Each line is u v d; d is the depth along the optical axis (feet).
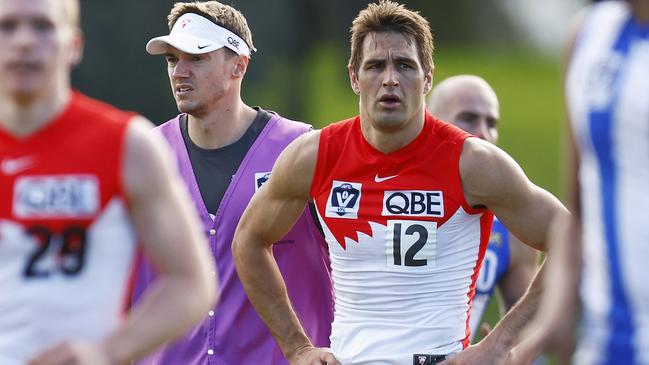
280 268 73.20
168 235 43.93
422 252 63.05
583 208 46.93
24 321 43.78
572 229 47.83
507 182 62.34
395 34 62.95
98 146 43.86
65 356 41.88
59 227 43.73
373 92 62.64
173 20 77.20
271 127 76.43
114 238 44.04
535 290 63.52
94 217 43.78
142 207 44.09
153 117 264.52
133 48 261.24
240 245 69.36
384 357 63.16
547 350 47.37
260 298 69.26
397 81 62.03
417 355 62.64
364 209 63.98
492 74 445.37
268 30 300.61
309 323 73.77
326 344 74.18
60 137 44.14
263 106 303.27
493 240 77.00
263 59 299.38
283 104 308.60
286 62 309.83
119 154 43.83
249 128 76.33
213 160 75.51
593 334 46.39
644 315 45.06
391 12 63.31
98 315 44.09
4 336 43.96
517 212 63.00
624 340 45.32
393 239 63.26
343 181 64.75
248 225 69.00
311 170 65.62
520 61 479.41
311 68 356.38
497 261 77.10
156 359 74.59
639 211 44.70
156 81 262.88
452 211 63.00
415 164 63.31
